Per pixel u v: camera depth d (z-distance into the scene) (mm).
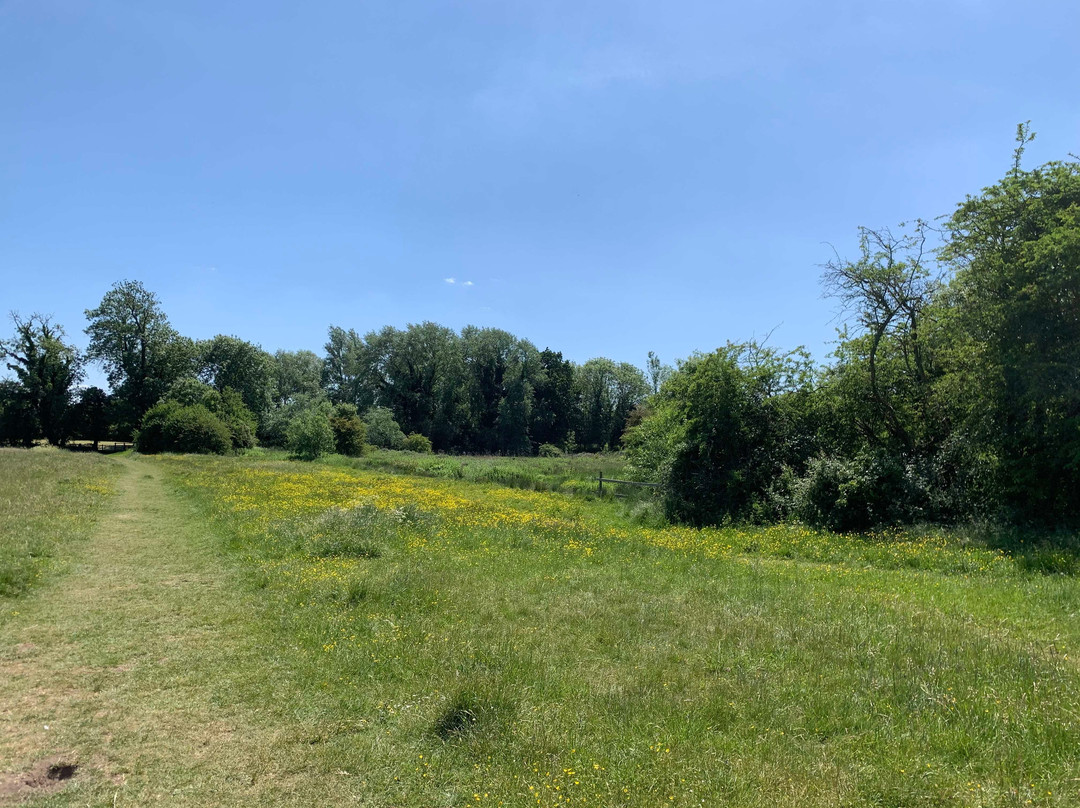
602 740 4777
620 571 10820
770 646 6848
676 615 8039
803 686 5734
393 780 4332
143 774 4367
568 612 8133
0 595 8406
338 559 11047
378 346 82938
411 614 7973
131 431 62656
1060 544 12242
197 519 15906
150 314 66312
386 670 6160
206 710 5359
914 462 16828
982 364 14773
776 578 10516
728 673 6195
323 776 4383
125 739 4840
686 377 21438
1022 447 14258
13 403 61438
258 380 74438
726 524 18328
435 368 83812
